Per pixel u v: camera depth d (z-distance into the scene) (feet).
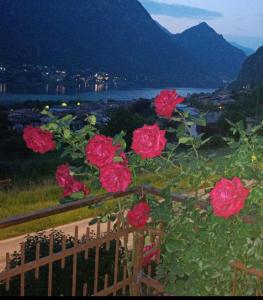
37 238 18.69
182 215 9.30
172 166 10.14
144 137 8.72
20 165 90.27
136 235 10.96
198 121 10.32
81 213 36.24
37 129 10.12
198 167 9.61
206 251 8.54
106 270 16.28
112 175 8.91
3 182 55.42
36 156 150.61
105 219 10.50
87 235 9.98
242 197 7.66
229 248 8.40
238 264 8.68
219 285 8.86
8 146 171.22
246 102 319.47
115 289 10.85
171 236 9.71
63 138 10.37
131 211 9.84
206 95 447.42
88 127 10.46
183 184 9.98
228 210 7.65
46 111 10.46
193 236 8.78
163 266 9.82
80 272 15.66
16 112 305.12
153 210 9.81
